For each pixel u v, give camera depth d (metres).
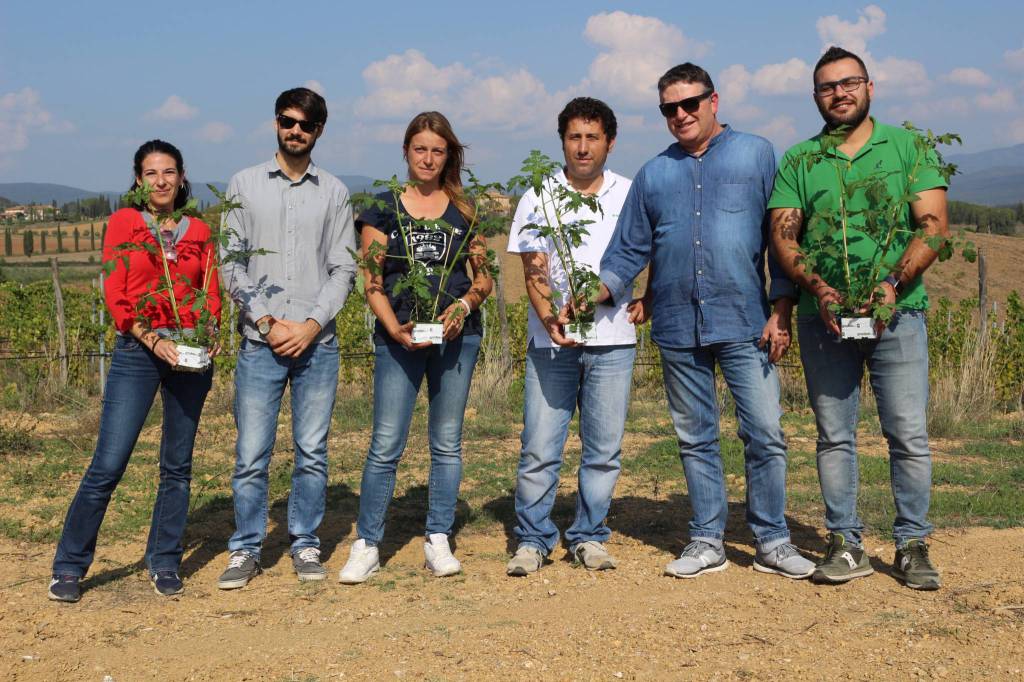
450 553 4.79
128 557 5.03
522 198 4.74
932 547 5.06
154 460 7.64
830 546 4.52
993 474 7.13
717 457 4.76
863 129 4.32
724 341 4.51
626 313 4.76
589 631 3.86
